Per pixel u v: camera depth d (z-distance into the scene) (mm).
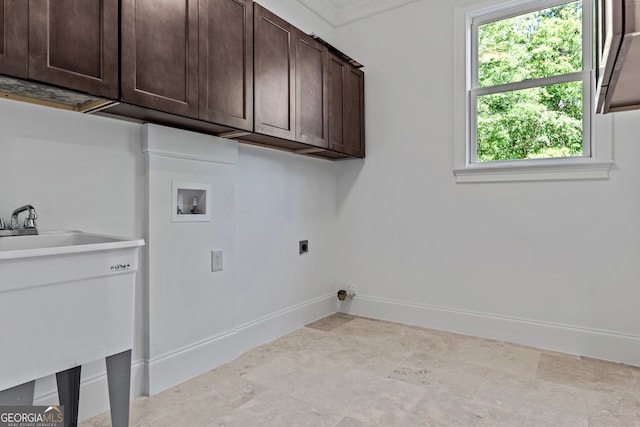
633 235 2258
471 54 2818
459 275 2820
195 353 2066
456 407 1726
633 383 1975
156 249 1884
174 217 1965
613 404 1754
